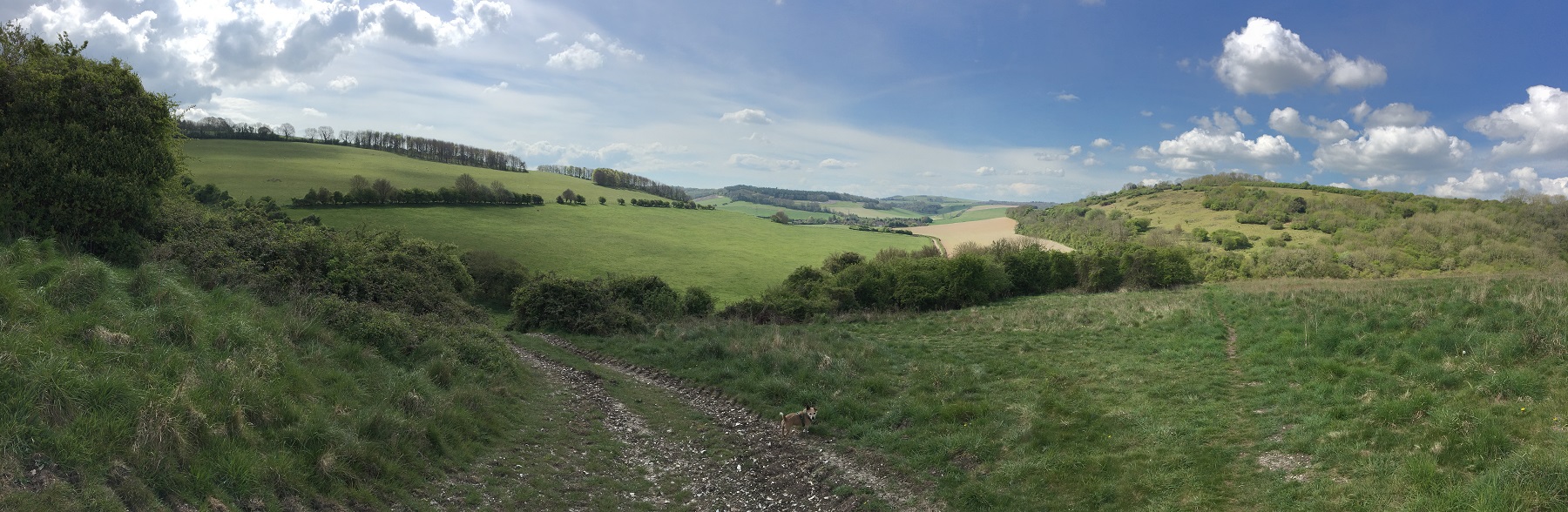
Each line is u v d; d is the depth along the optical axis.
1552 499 5.83
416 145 142.25
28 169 11.75
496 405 12.01
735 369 16.95
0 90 12.23
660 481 9.85
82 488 5.25
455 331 16.12
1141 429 10.18
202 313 9.51
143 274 10.15
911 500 8.82
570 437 11.47
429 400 10.62
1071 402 11.95
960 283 39.47
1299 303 19.02
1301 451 8.48
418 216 82.56
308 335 11.54
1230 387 12.23
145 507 5.47
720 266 79.12
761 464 10.61
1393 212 76.56
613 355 22.16
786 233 109.69
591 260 75.12
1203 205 103.88
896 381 15.34
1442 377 9.73
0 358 5.90
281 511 6.36
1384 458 7.63
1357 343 12.94
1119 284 46.59
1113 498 8.05
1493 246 59.09
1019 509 8.12
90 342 7.32
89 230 12.62
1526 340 10.47
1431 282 20.19
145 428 6.09
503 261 59.56
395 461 8.06
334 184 92.25
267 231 16.97
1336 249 68.50
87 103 13.12
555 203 108.38
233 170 94.50
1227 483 7.99
